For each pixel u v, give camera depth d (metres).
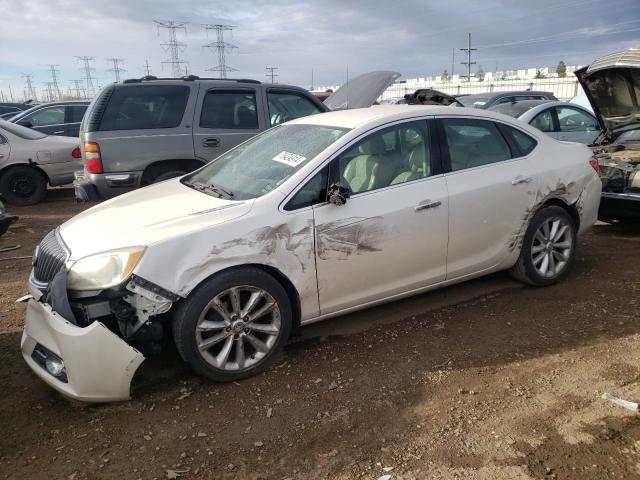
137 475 2.66
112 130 6.70
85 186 6.75
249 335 3.48
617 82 6.43
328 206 3.62
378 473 2.63
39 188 9.68
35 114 12.35
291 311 3.63
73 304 3.10
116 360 3.00
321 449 2.82
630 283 4.93
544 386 3.32
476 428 2.94
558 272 4.87
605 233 6.72
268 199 3.50
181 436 2.94
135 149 6.76
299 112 7.78
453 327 4.15
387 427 2.98
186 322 3.23
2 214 5.59
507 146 4.55
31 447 2.88
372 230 3.75
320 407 3.18
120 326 3.14
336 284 3.72
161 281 3.11
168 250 3.15
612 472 2.58
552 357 3.66
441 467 2.66
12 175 9.46
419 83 46.94
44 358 3.15
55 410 3.20
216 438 2.92
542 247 4.75
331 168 3.71
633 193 6.13
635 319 4.18
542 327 4.11
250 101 7.36
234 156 4.54
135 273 3.06
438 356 3.72
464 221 4.18
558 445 2.78
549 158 4.73
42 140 9.64
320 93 23.61
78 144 9.90
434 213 4.00
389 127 4.02
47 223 8.23
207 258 3.23
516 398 3.20
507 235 4.48
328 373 3.54
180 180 4.53
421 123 4.16
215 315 3.37
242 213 3.41
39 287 3.35
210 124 7.09
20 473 2.68
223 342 3.42
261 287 3.43
